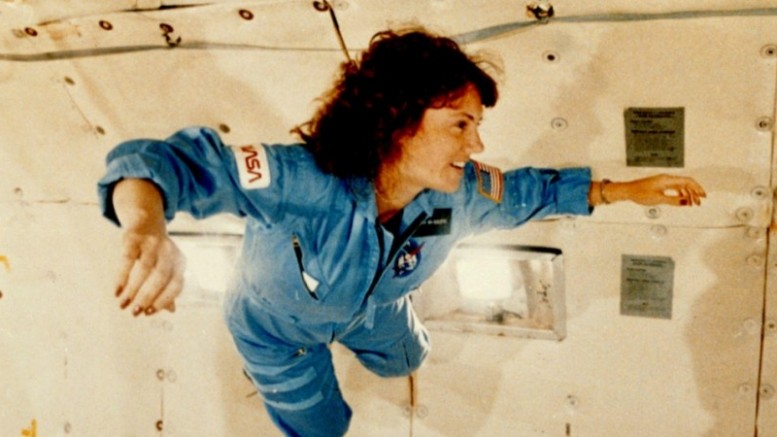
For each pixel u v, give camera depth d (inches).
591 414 99.3
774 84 71.2
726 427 93.3
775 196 78.6
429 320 102.3
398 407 108.8
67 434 126.0
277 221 63.7
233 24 77.3
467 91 61.0
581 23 70.7
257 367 86.4
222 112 88.0
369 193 63.6
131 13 78.0
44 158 101.8
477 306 101.7
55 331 120.0
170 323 114.3
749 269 84.3
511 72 76.6
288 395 88.5
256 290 74.7
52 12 80.2
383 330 87.9
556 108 78.8
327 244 65.5
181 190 55.2
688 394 93.5
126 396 120.9
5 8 80.8
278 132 88.4
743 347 88.7
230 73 83.4
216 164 58.4
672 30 69.5
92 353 119.7
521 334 98.3
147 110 90.4
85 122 94.7
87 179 102.5
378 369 97.3
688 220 83.7
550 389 100.2
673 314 89.8
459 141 61.4
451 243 74.6
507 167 85.2
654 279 88.5
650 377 94.4
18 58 87.8
